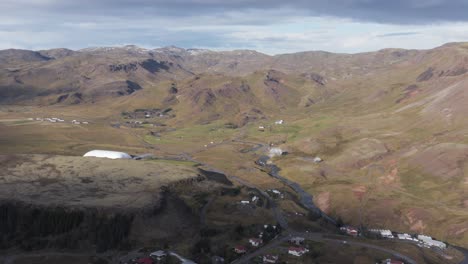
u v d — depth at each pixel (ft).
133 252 526.16
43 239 547.49
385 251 560.61
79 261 499.92
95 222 562.25
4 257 509.76
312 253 536.01
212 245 552.00
